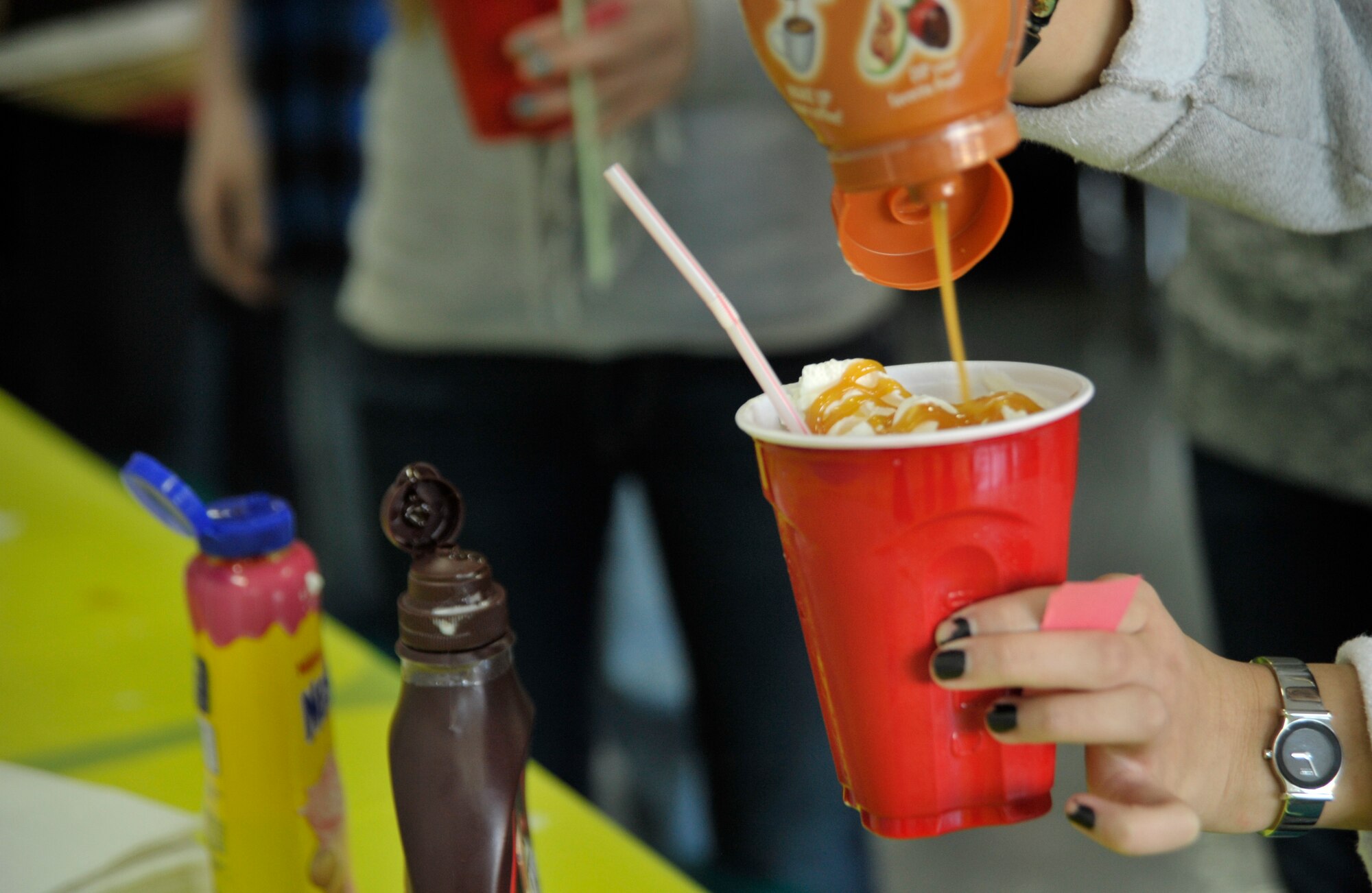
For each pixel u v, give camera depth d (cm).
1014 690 90
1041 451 89
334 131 273
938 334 505
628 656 267
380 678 119
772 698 159
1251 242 126
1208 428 134
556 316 156
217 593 96
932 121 86
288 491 342
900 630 90
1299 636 132
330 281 292
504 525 166
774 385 92
